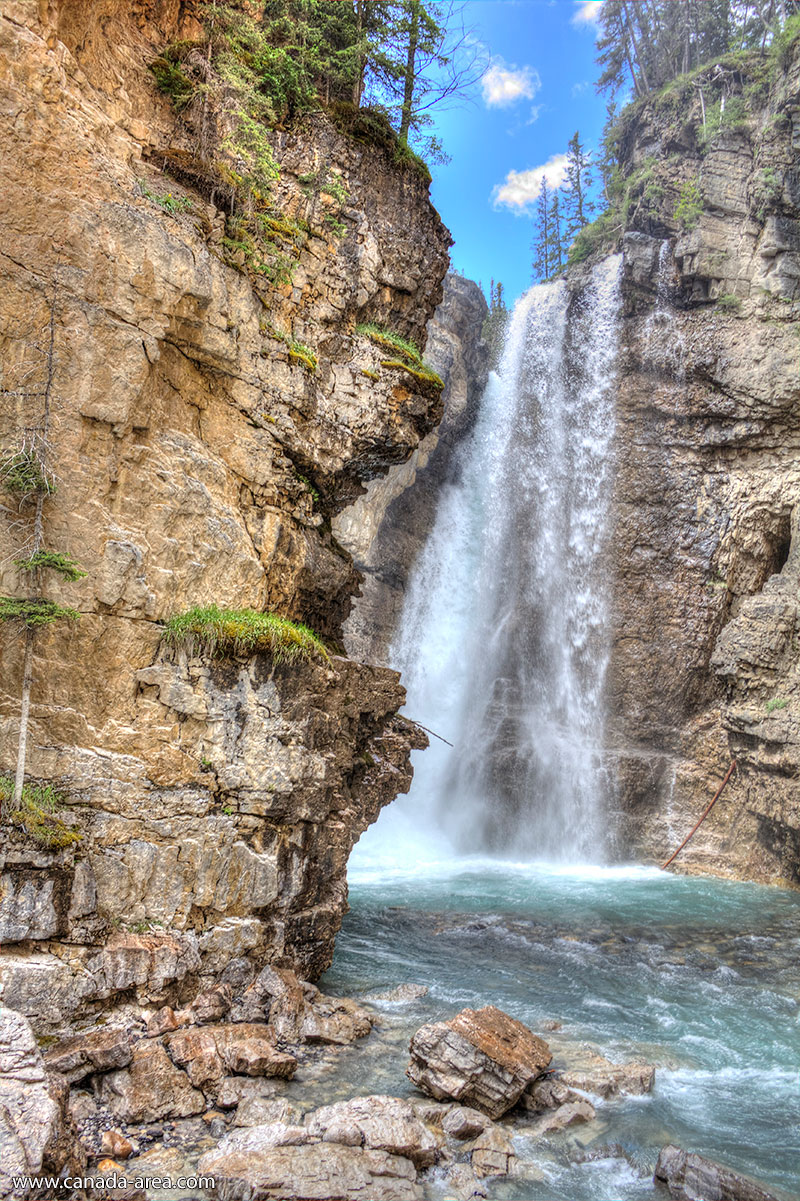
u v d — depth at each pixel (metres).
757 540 31.27
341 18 16.62
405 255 17.31
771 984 16.58
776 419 31.00
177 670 11.54
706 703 33.06
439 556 39.53
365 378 16.03
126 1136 8.42
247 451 13.83
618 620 34.81
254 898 12.02
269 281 14.30
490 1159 8.86
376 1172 8.03
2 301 10.17
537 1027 13.30
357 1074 10.59
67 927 9.87
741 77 34.16
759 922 22.22
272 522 14.28
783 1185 8.91
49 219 10.45
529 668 37.00
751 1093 11.27
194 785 11.58
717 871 29.61
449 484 40.44
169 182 12.77
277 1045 10.87
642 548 34.56
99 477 10.91
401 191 17.33
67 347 10.55
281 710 12.60
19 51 10.23
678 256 33.03
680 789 32.44
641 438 34.66
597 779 32.78
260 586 13.55
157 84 13.20
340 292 15.79
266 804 12.20
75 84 11.27
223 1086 9.45
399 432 16.64
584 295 36.91
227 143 13.68
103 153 11.43
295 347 14.69
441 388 17.36
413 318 17.92
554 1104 10.36
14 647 10.19
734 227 32.78
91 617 10.76
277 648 12.39
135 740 11.05
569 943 19.11
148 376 11.59
